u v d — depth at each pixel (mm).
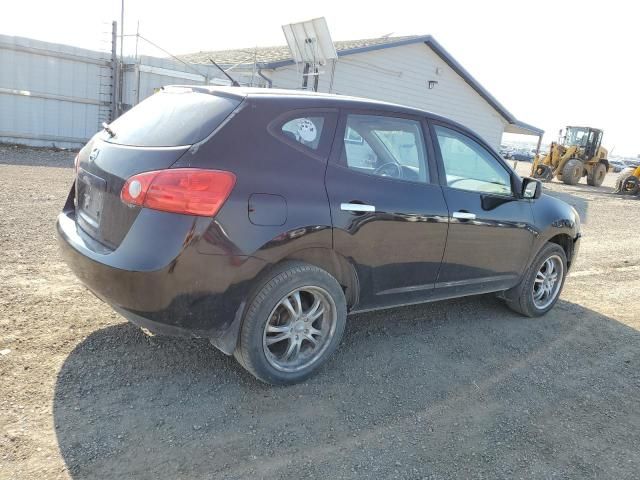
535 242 4691
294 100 3236
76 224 3365
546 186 22875
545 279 5012
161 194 2725
